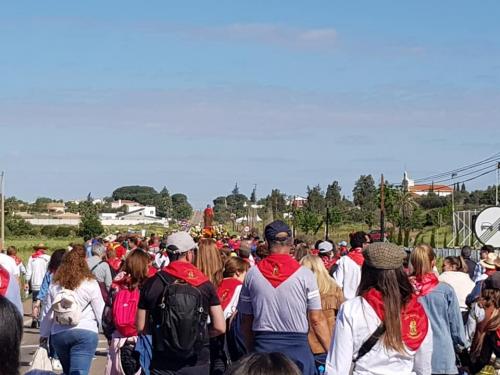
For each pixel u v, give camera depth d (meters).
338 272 8.91
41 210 132.62
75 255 7.22
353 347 3.98
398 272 3.99
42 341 7.31
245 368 2.17
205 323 5.48
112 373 7.22
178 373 5.42
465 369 6.22
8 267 7.06
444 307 6.15
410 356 4.02
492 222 13.98
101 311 7.23
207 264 7.03
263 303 5.45
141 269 7.12
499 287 5.95
